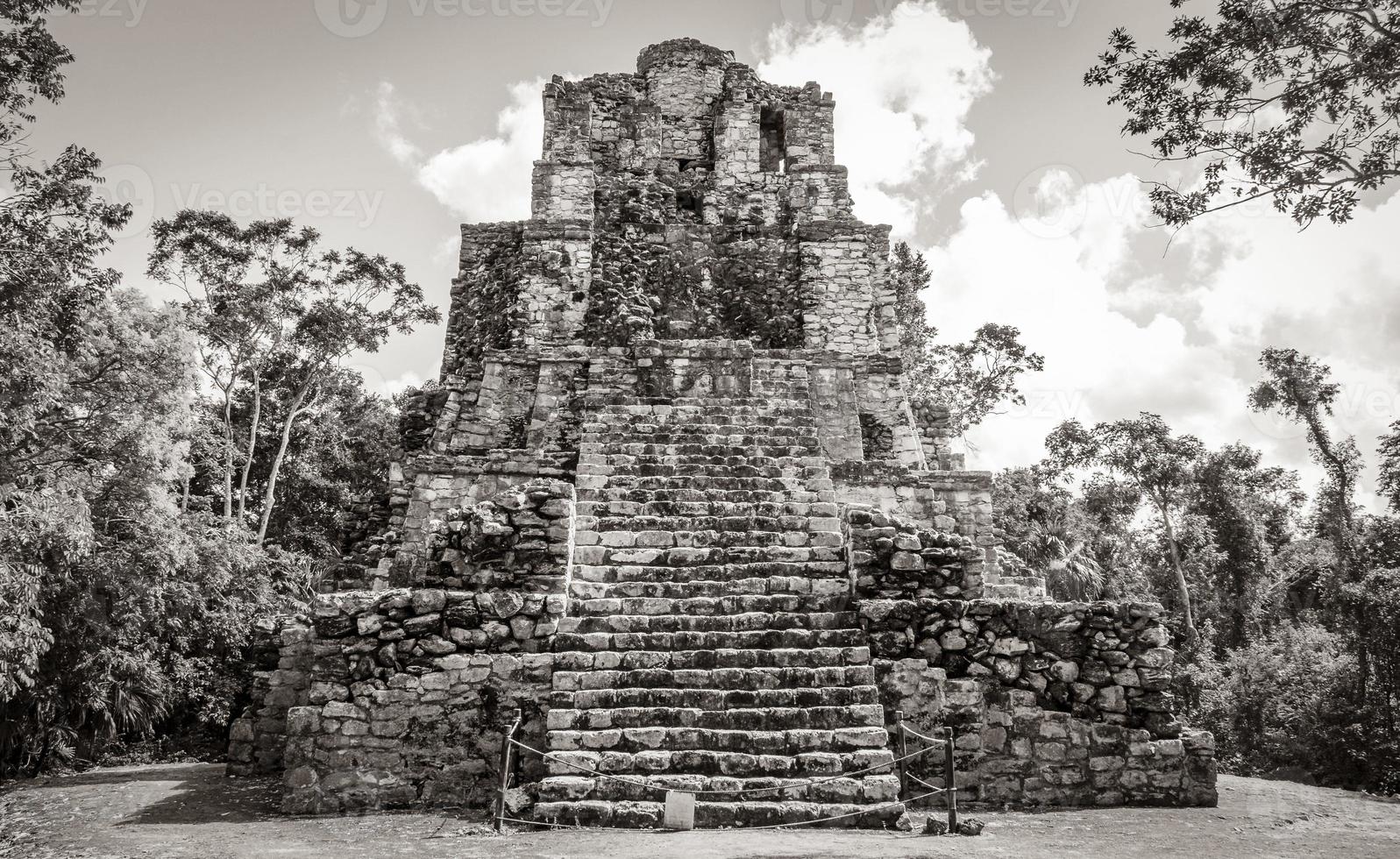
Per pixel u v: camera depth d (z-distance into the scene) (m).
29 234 14.65
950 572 10.73
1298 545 38.06
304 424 32.06
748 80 25.69
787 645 10.07
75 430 15.98
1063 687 9.88
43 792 10.73
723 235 23.03
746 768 8.45
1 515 12.98
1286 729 15.59
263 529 27.19
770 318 21.81
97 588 15.10
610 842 7.27
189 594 16.73
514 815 8.30
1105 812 9.05
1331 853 7.21
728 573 11.43
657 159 24.91
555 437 16.84
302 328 28.64
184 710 17.39
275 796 9.98
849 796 8.23
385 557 14.55
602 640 10.00
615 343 20.33
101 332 16.89
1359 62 9.34
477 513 11.07
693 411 15.98
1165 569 34.81
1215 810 9.18
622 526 12.34
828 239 22.41
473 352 22.00
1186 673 20.20
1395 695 14.36
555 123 24.17
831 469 14.87
